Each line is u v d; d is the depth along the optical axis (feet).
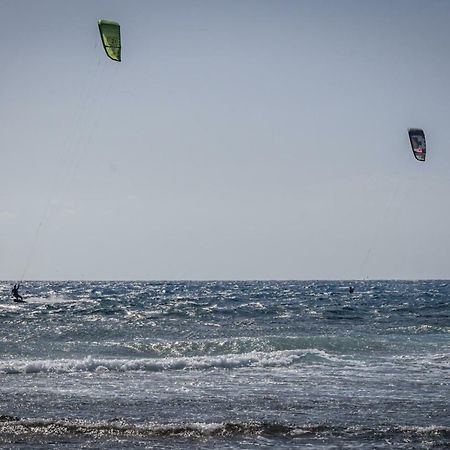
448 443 132.77
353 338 279.69
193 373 208.64
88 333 310.86
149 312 468.75
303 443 132.36
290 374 206.49
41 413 154.51
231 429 140.77
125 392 177.99
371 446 130.41
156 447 129.29
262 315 451.12
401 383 191.01
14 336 290.56
